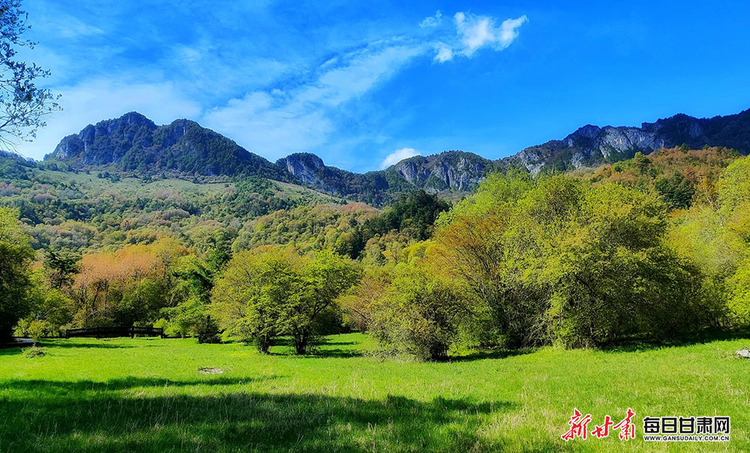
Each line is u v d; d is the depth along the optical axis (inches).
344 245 5487.2
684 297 1097.4
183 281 2294.5
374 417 335.0
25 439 255.1
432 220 5713.6
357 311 1881.2
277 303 1384.1
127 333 2598.4
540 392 466.0
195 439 257.9
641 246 1035.3
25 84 502.9
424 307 1083.3
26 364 816.9
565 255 978.1
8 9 480.7
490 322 1285.7
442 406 382.3
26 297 1619.1
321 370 823.7
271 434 280.4
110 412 344.2
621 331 1137.4
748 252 1162.6
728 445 258.8
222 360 1091.9
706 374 522.3
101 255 3449.8
